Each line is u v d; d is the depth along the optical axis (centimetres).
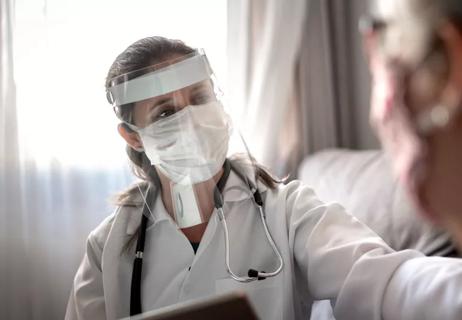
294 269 108
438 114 39
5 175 172
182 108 103
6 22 169
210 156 105
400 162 45
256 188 113
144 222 113
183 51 106
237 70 188
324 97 201
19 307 177
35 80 174
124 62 105
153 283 107
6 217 173
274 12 188
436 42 39
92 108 166
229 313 52
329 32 200
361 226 104
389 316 78
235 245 107
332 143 202
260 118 189
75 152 176
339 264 92
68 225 179
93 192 176
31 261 179
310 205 110
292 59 190
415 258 83
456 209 42
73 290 119
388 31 44
